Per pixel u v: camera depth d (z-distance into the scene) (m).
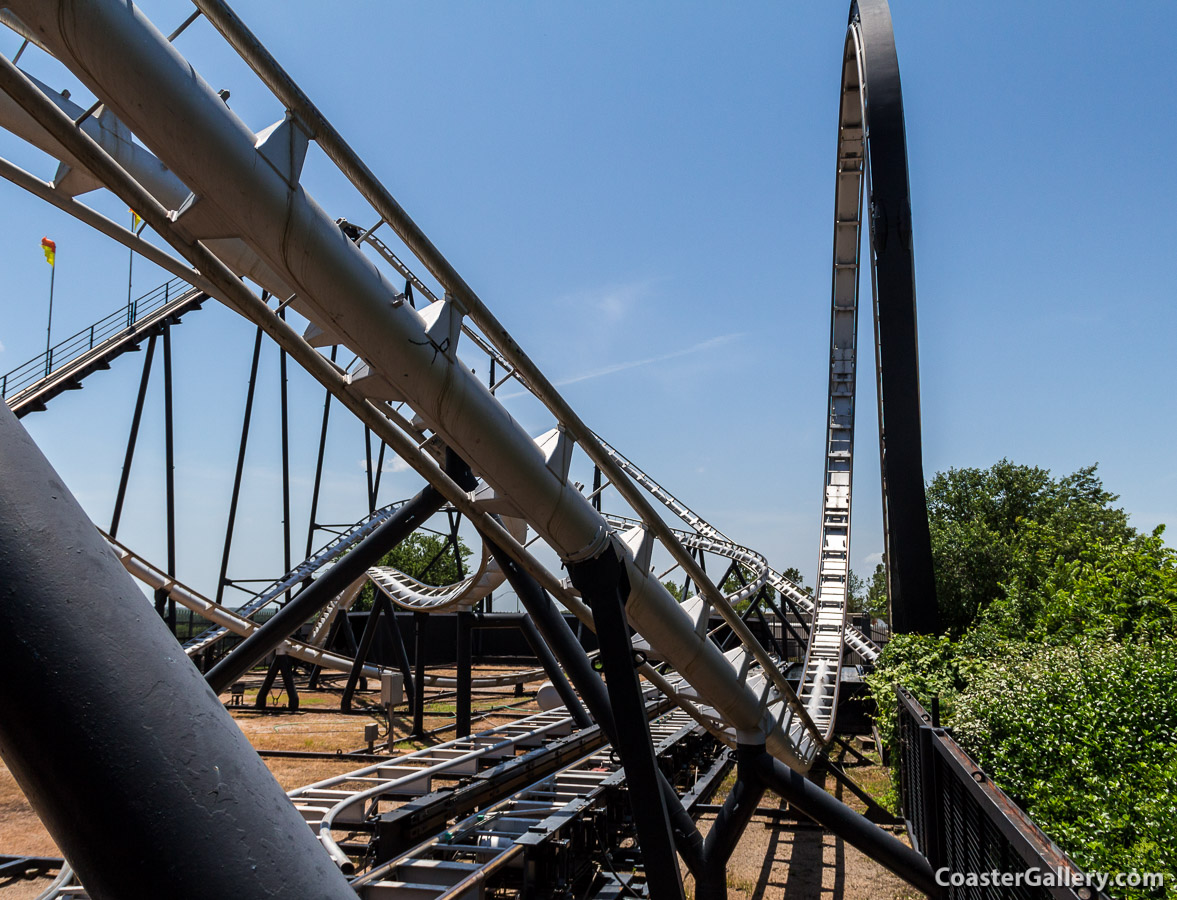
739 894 9.70
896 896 9.66
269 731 21.48
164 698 1.09
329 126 4.32
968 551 19.20
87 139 3.55
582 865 8.59
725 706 7.95
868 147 16.83
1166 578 10.57
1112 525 27.64
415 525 9.59
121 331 21.02
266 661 40.50
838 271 25.39
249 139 4.07
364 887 6.92
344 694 25.53
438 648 44.34
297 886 1.09
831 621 20.75
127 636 1.11
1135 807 6.16
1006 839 4.89
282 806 1.16
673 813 7.71
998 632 13.46
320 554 26.19
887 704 13.31
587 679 8.52
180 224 4.20
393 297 4.98
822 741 11.29
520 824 8.43
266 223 4.29
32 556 1.08
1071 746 7.47
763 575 27.17
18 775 1.06
